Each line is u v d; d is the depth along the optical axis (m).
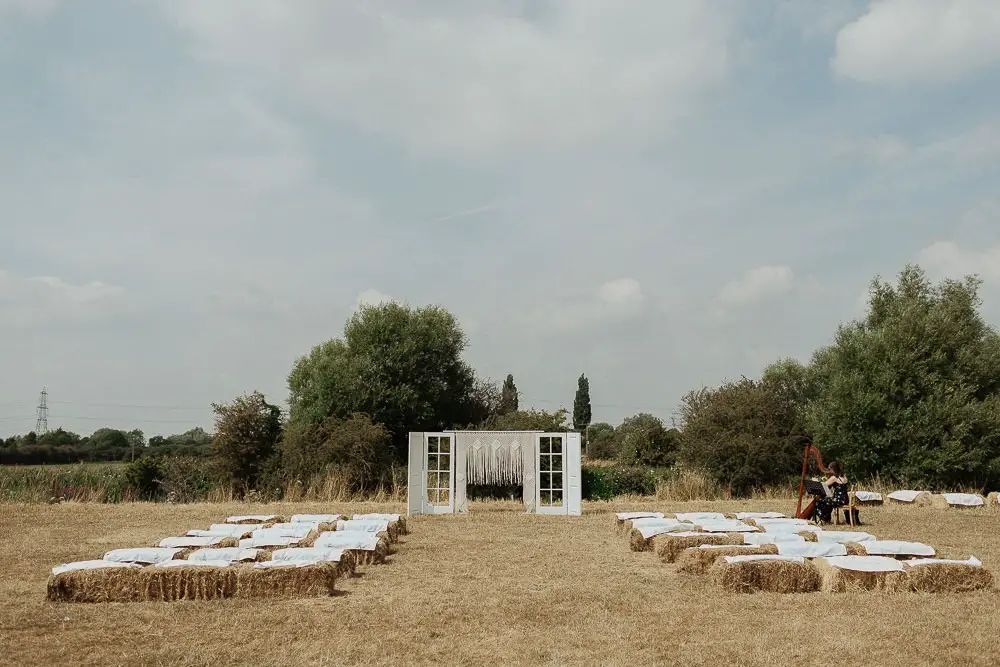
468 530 17.33
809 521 18.00
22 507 22.14
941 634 7.85
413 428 36.78
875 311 31.08
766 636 7.86
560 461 21.53
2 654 7.23
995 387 28.53
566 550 14.07
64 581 9.39
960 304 29.61
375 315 38.31
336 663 7.10
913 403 27.30
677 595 9.89
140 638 7.83
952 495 22.14
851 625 8.23
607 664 7.05
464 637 7.96
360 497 27.33
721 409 27.72
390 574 11.54
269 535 13.68
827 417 27.75
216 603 9.30
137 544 14.35
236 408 30.08
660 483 26.95
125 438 62.41
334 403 34.62
